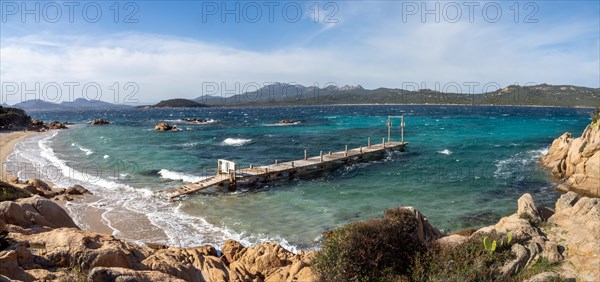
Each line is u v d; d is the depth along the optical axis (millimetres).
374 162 40781
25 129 87375
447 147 50094
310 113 175875
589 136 31562
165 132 79562
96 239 11664
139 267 10672
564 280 9680
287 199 25953
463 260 11250
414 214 13664
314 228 19703
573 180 28266
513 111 166625
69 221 15742
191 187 27750
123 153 47594
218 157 45094
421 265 11352
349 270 11078
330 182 31594
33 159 43281
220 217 21781
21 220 13648
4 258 8688
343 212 22484
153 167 37906
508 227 12820
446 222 20688
